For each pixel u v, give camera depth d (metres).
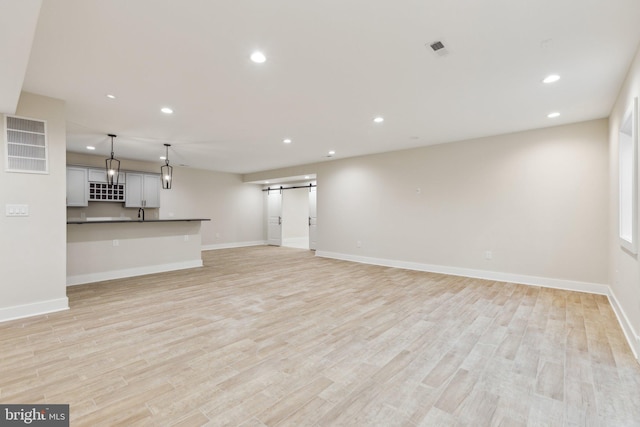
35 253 3.16
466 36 2.18
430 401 1.77
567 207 4.25
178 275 5.21
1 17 1.55
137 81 2.90
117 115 3.91
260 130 4.64
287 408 1.70
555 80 2.87
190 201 8.52
